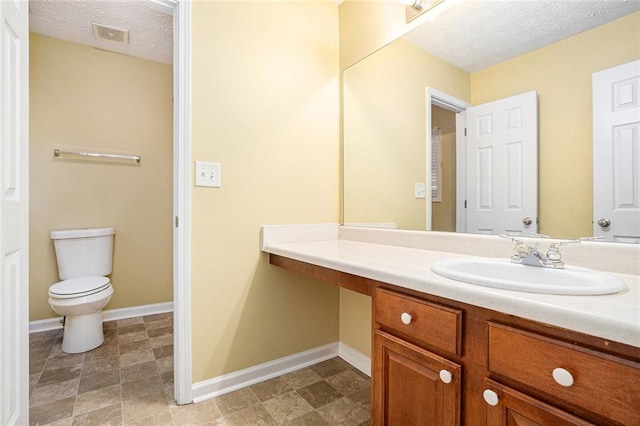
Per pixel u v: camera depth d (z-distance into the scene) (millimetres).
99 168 2582
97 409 1457
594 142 1005
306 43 1902
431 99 1521
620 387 536
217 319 1591
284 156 1807
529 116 1169
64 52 2443
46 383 1685
